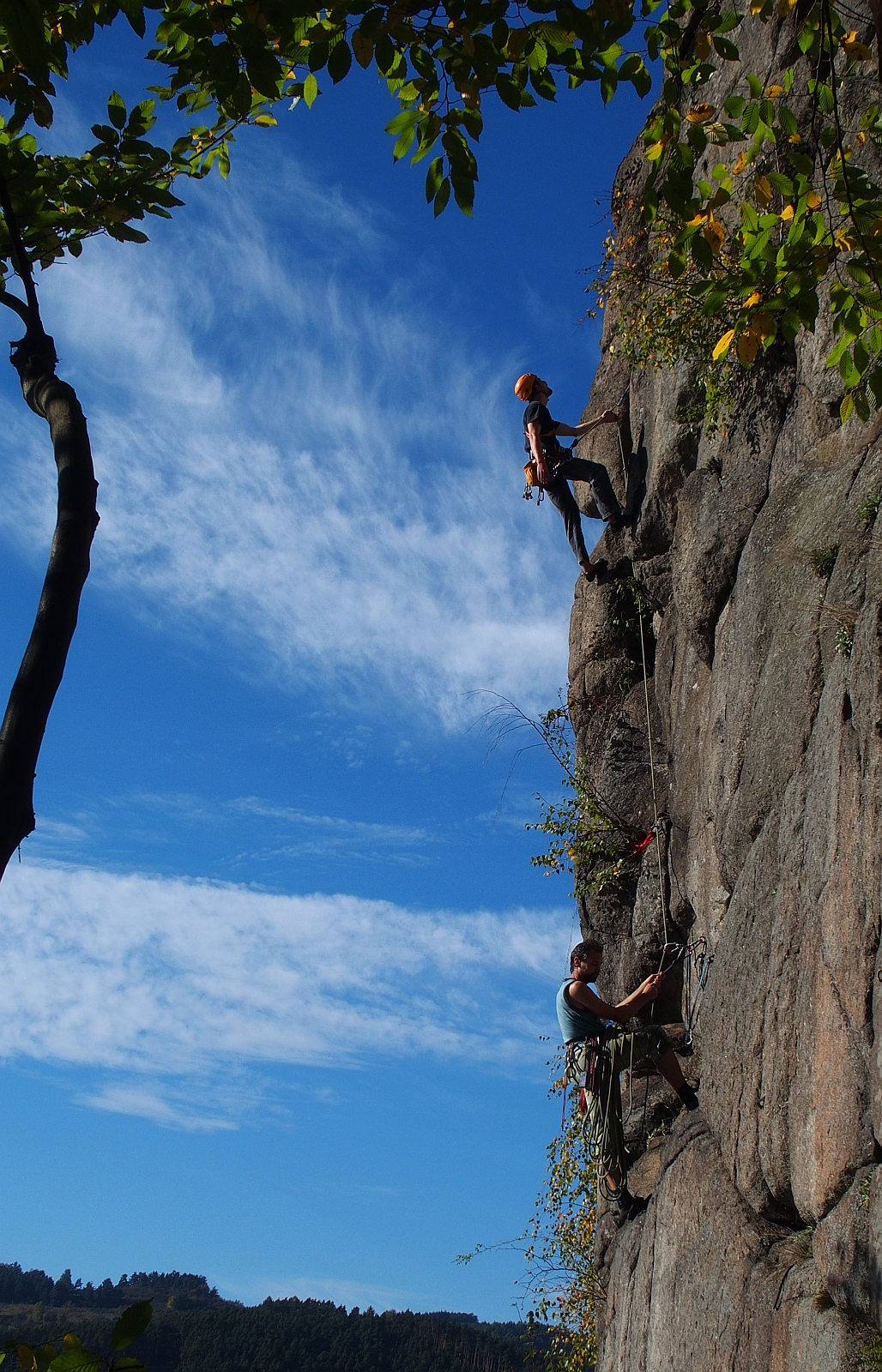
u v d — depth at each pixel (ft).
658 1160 25.30
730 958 21.66
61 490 10.98
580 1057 24.64
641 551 32.32
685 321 27.61
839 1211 16.38
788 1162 18.31
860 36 21.35
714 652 26.71
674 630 31.12
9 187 14.74
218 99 14.85
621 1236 24.80
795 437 24.52
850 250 17.11
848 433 22.35
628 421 34.19
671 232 21.68
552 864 31.89
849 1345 15.46
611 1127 24.26
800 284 16.93
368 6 14.26
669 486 30.14
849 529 20.27
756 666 22.94
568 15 14.12
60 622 10.21
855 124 22.04
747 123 16.65
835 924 17.56
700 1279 19.92
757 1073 19.65
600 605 33.32
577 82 15.52
